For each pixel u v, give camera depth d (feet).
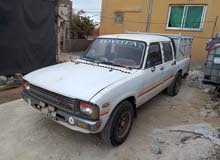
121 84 10.14
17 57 21.02
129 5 41.34
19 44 20.90
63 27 47.93
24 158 9.65
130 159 10.11
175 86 19.76
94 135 11.93
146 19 39.83
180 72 20.56
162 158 10.30
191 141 11.76
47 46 24.09
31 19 21.52
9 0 19.22
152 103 18.02
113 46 13.80
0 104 15.23
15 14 19.92
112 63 12.76
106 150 10.68
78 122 8.89
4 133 11.51
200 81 26.58
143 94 12.68
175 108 17.15
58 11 27.02
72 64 13.06
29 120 13.08
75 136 11.69
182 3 35.47
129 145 11.25
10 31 19.86
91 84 9.69
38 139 11.19
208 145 11.39
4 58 19.95
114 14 44.06
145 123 14.01
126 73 11.43
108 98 9.20
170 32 37.70
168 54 16.46
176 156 10.48
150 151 10.82
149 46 13.12
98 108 8.71
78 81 10.00
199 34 34.99
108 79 10.36
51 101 9.78
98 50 14.25
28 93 11.11
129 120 11.54
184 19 36.11
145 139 11.93
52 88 9.58
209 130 13.21
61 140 11.24
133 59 12.69
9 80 19.80
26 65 22.12
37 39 22.65
